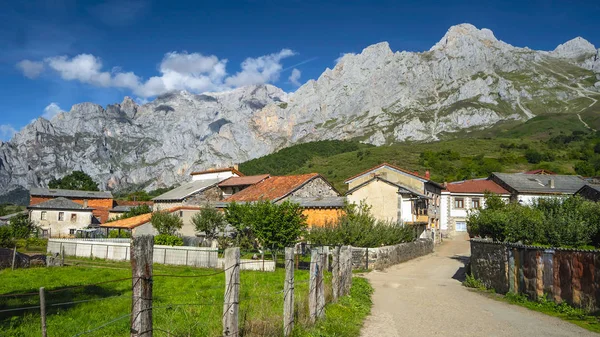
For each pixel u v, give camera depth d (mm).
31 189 85000
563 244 23156
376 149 134375
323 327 10898
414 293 18781
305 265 27672
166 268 29125
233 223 34375
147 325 6281
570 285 14164
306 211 43812
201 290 17594
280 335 9852
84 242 38031
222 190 63562
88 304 14297
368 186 44000
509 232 25516
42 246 49469
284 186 51500
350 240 30531
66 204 75312
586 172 85688
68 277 22078
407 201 43750
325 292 14367
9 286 18734
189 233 50406
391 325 12055
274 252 28672
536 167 93562
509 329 11664
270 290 17109
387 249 30891
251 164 170375
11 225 51719
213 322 10664
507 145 123250
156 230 49469
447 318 13148
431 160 105000
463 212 59125
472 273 22859
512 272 17750
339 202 43219
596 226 23266
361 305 14617
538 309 14719
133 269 6309
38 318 12109
